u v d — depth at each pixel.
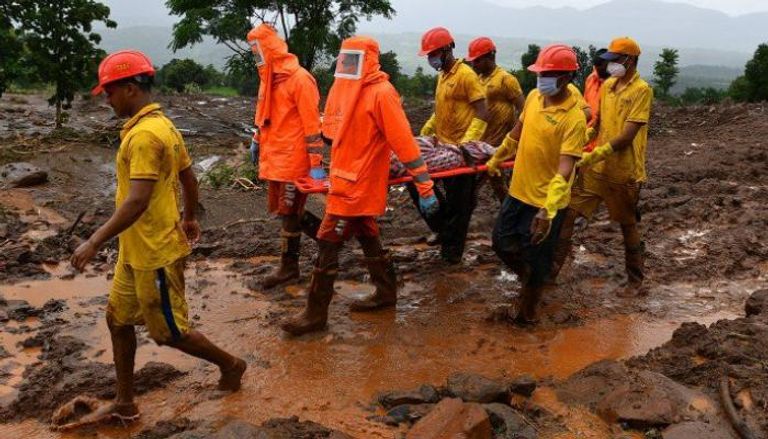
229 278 6.24
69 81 11.85
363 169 4.90
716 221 7.75
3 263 6.24
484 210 8.32
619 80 5.61
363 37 4.85
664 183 9.40
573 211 5.87
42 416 4.04
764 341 4.59
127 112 3.66
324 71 17.72
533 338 5.11
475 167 5.96
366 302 5.53
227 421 3.95
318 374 4.53
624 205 5.77
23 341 4.93
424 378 4.50
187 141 12.30
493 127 7.02
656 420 3.86
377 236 5.40
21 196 8.48
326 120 5.05
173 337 3.87
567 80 4.65
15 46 11.52
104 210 7.98
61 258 6.55
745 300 5.87
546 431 3.90
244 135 13.03
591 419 4.03
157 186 3.62
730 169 10.05
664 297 5.91
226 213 8.23
